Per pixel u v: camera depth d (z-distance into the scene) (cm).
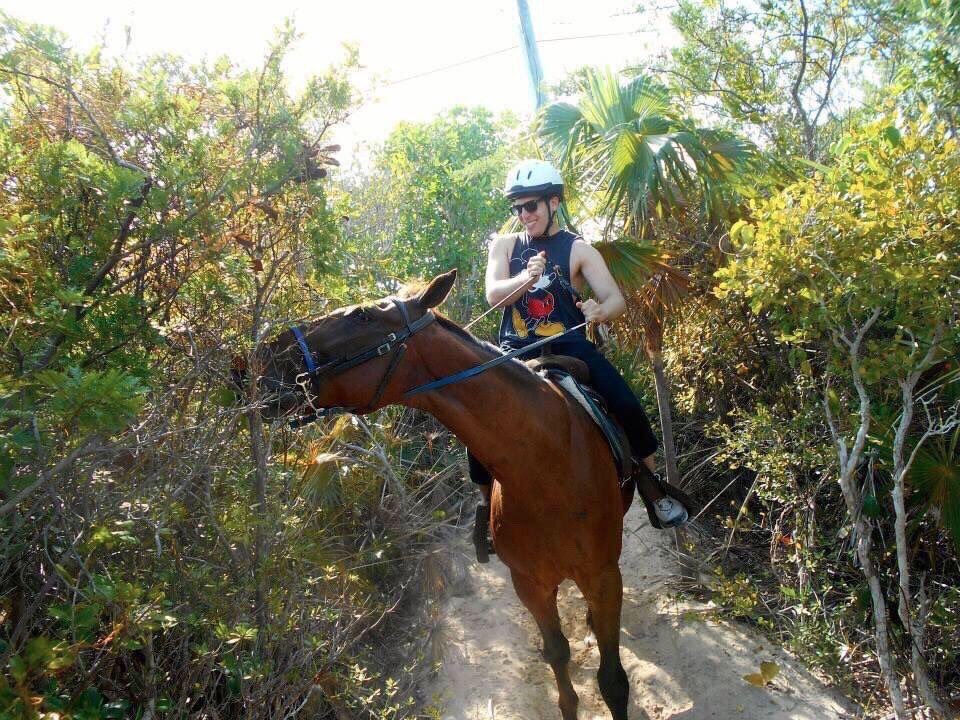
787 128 759
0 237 260
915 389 439
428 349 336
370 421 577
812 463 442
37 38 306
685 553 542
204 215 319
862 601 432
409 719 386
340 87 353
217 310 343
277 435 388
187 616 295
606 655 372
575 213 597
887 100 533
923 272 332
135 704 312
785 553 494
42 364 289
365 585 459
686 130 551
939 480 399
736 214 557
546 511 348
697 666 443
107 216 312
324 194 371
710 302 575
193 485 338
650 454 420
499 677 452
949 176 331
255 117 340
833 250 344
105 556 310
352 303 424
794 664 430
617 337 614
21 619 277
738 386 597
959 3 573
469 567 571
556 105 610
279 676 324
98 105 326
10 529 279
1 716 226
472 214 895
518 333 417
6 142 297
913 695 381
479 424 337
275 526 341
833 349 381
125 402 233
